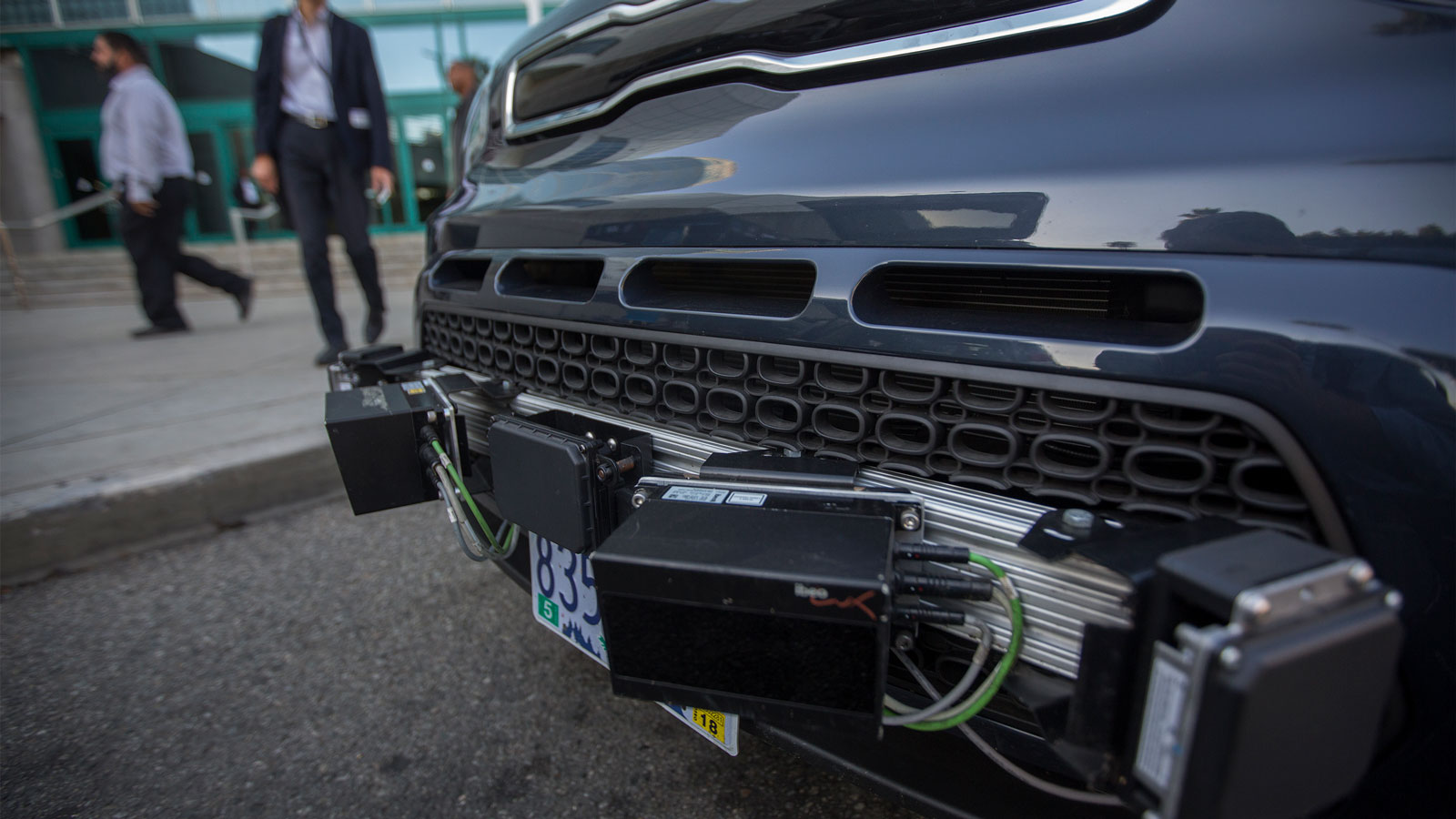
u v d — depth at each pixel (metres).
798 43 1.10
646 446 1.23
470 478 1.58
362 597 2.27
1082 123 0.84
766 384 1.10
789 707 0.87
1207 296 0.74
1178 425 0.77
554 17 1.62
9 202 11.90
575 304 1.37
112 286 9.52
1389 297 0.66
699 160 1.20
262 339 5.53
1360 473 0.68
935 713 0.89
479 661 1.94
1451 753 0.69
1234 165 0.74
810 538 0.87
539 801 1.47
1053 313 0.92
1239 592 0.58
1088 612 0.75
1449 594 0.66
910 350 0.93
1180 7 0.80
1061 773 0.88
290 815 1.47
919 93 0.97
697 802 1.45
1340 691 0.61
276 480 2.89
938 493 0.92
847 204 0.99
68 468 2.72
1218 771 0.58
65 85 12.11
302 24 3.74
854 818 1.40
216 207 12.70
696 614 0.87
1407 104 0.67
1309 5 0.73
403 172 12.72
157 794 1.53
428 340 2.04
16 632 2.11
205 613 2.19
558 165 1.51
